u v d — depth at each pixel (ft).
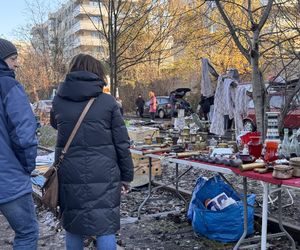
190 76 101.76
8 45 10.08
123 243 15.12
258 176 10.84
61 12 97.55
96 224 9.73
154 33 32.55
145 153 16.42
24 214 10.18
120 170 10.36
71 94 10.04
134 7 28.84
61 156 10.00
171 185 23.30
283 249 14.12
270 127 13.07
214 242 14.70
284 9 20.21
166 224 17.10
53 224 17.49
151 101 86.12
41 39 99.91
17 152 9.89
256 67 18.97
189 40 31.14
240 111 24.70
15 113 9.73
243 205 13.55
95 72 10.22
